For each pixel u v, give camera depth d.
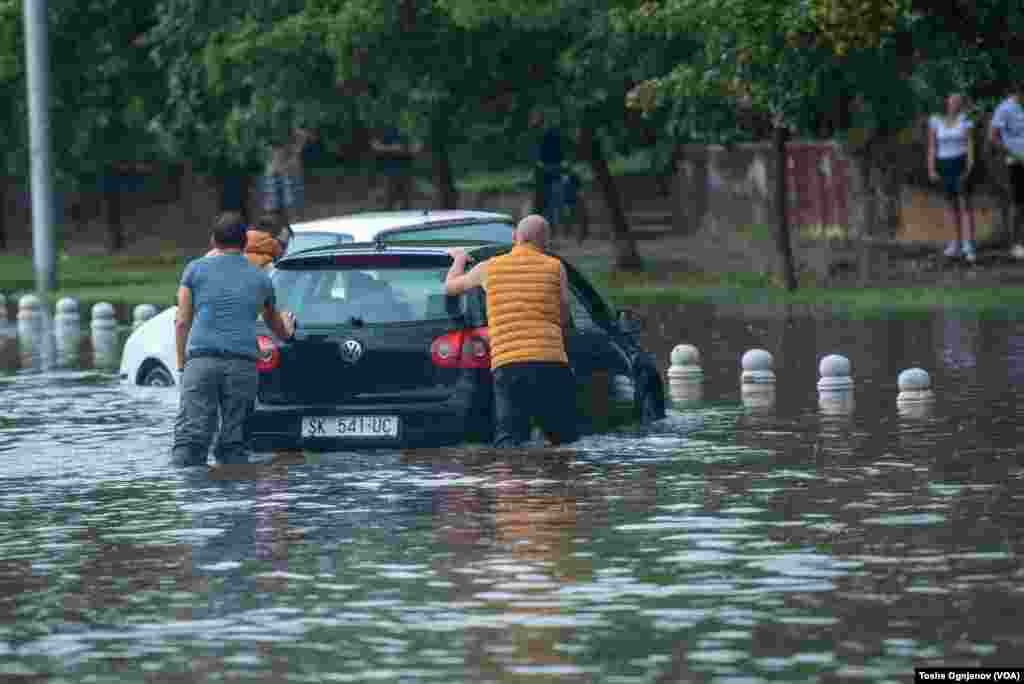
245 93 84.31
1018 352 46.00
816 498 27.20
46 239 80.38
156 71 95.06
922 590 21.19
